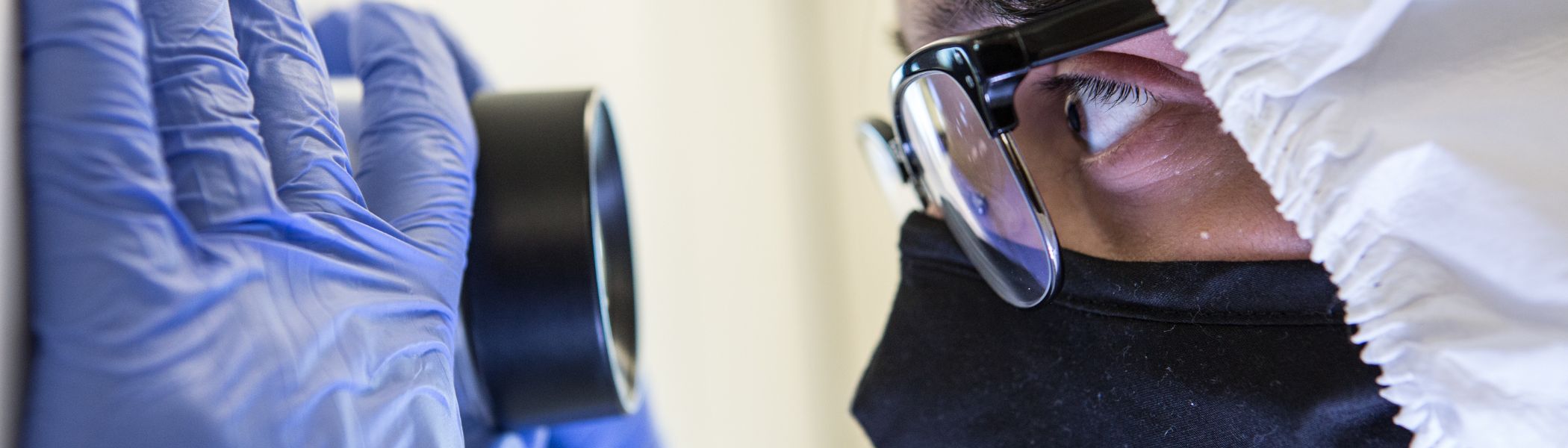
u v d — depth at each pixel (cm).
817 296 187
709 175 157
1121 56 64
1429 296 47
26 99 38
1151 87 65
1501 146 44
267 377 42
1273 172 49
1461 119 44
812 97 180
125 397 36
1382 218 47
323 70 58
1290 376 61
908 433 87
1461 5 46
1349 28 44
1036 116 73
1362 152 46
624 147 136
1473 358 45
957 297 86
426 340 54
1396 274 48
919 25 79
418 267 56
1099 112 71
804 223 182
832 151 185
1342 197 47
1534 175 43
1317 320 61
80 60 39
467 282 66
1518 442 45
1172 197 68
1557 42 44
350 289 50
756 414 170
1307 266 61
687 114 152
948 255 88
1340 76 47
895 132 91
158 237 39
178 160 44
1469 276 46
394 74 71
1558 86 43
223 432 38
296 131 52
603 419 77
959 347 83
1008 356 79
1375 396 58
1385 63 47
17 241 36
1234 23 46
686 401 150
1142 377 68
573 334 67
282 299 45
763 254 171
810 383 186
